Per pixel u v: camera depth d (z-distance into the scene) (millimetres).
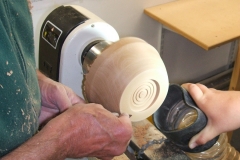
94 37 674
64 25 686
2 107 402
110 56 560
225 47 1741
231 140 1437
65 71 697
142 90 569
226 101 607
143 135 706
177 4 1281
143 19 1296
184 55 1577
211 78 1740
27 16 503
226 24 1101
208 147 631
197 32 1057
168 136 637
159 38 1414
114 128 487
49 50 721
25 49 505
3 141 413
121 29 1268
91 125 469
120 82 537
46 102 607
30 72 500
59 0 1041
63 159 458
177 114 658
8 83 399
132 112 589
